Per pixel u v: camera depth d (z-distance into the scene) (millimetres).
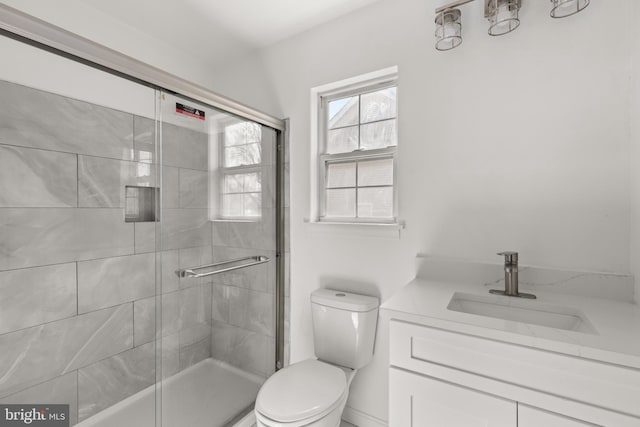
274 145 1917
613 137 1085
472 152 1344
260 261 1830
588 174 1126
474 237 1340
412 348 915
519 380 756
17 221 1134
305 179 1849
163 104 1350
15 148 1111
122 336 1388
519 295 1107
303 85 1862
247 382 1746
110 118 1241
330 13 1692
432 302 1021
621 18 1072
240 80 2148
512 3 1152
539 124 1208
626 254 1069
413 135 1483
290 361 1913
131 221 1361
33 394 1192
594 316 896
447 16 1272
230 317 1655
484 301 1127
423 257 1436
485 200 1316
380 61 1584
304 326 1852
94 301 1325
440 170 1416
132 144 1311
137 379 1379
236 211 1680
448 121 1397
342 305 1515
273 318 1930
